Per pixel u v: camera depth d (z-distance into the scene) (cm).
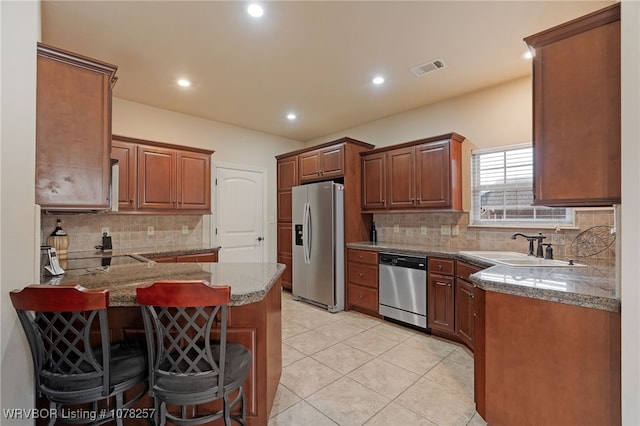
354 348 281
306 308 406
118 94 352
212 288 122
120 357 142
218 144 459
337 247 393
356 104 384
